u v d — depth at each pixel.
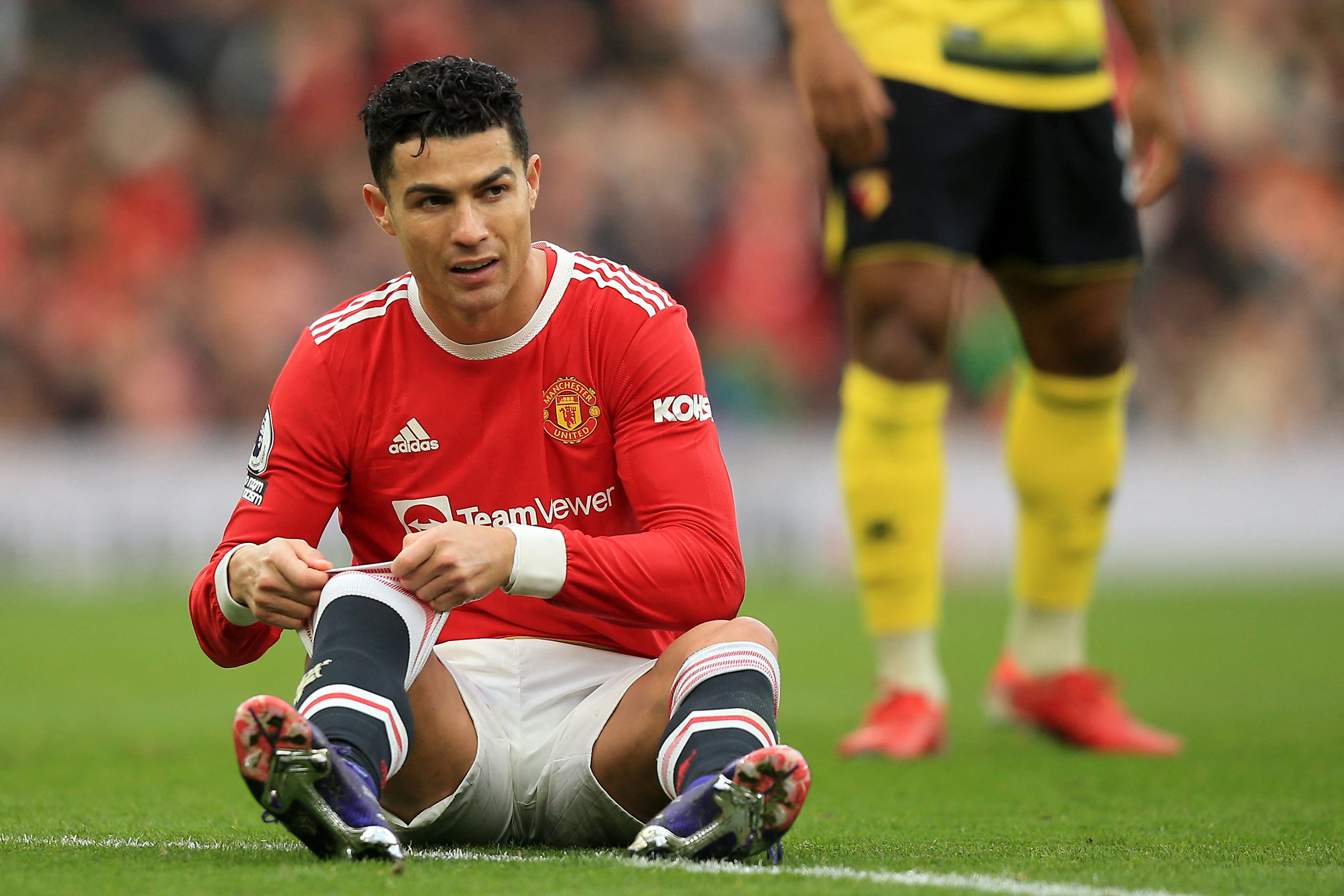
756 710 8.96
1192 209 55.22
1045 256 17.38
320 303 52.03
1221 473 53.41
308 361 10.24
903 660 17.48
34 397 49.75
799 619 38.41
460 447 10.20
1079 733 17.84
